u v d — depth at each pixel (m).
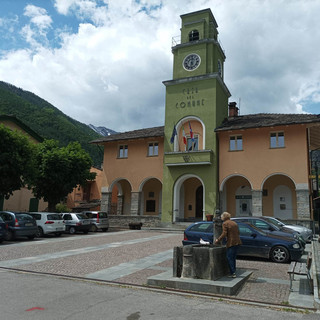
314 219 25.69
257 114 31.16
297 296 7.14
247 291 7.55
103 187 32.72
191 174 28.28
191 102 29.52
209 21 31.56
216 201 26.89
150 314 5.77
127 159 32.22
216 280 7.93
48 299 6.58
